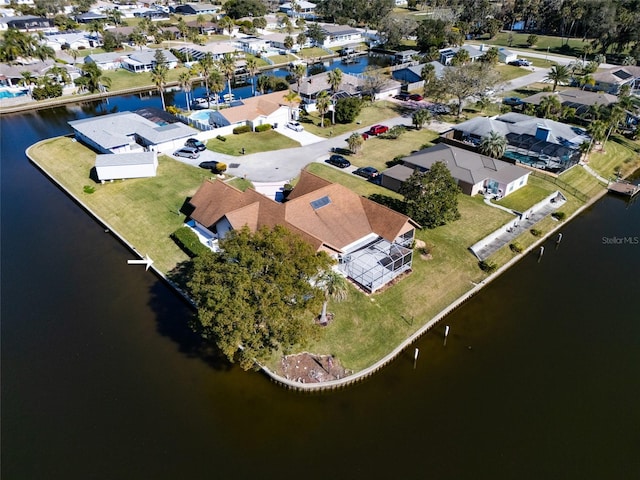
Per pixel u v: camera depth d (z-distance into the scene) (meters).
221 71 109.94
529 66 135.62
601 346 40.28
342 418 33.44
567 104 91.81
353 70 138.00
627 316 43.59
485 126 78.19
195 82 124.12
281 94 92.44
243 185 63.84
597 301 45.53
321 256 36.31
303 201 47.38
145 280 46.84
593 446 31.78
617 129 86.19
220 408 33.72
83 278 47.06
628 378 37.22
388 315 41.69
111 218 56.62
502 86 102.69
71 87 113.69
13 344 38.88
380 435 32.22
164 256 49.47
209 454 30.55
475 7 181.88
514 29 191.75
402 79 118.56
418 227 48.16
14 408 33.41
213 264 34.91
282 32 179.00
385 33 162.38
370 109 98.75
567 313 43.94
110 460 30.08
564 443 31.97
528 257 52.12
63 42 149.50
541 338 41.03
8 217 57.88
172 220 55.16
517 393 35.72
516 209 58.69
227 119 82.25
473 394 35.59
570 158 69.69
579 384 36.66
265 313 31.80
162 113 87.62
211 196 51.94
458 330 41.66
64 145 76.94
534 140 75.00
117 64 130.75
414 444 31.62
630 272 49.78
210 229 50.12
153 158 65.75
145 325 40.97
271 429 32.41
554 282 48.16
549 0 172.75
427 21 157.25
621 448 31.69
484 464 30.39
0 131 88.00
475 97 99.81
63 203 61.38
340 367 36.66
